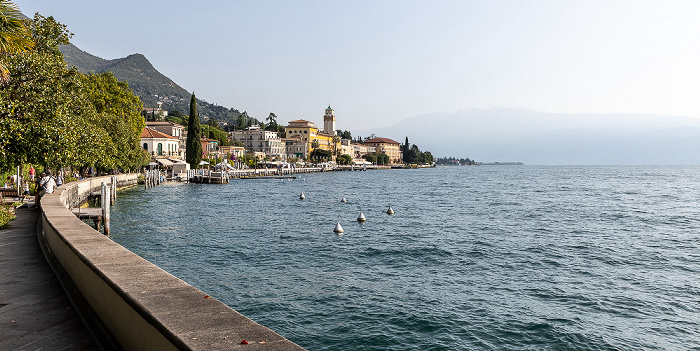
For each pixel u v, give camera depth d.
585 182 127.06
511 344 13.76
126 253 7.38
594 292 18.84
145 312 4.39
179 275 21.11
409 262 24.14
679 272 22.27
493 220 42.31
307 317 15.80
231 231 34.41
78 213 26.12
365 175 185.75
